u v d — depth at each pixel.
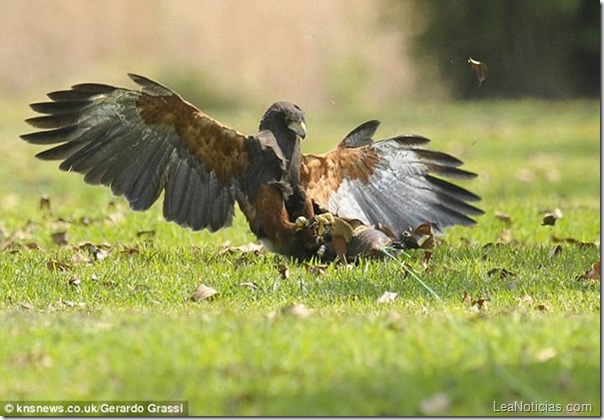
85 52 40.19
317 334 9.40
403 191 14.17
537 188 23.14
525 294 11.73
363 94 39.53
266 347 9.09
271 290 11.85
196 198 13.38
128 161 13.41
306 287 11.88
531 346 9.10
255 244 14.43
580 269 13.00
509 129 32.53
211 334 9.41
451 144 28.95
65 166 13.41
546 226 16.25
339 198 13.84
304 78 39.22
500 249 14.05
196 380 8.56
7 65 40.16
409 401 8.17
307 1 39.56
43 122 13.27
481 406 8.18
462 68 41.06
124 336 9.45
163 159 13.37
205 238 15.04
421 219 14.22
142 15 40.09
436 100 40.91
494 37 40.91
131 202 13.48
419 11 40.62
